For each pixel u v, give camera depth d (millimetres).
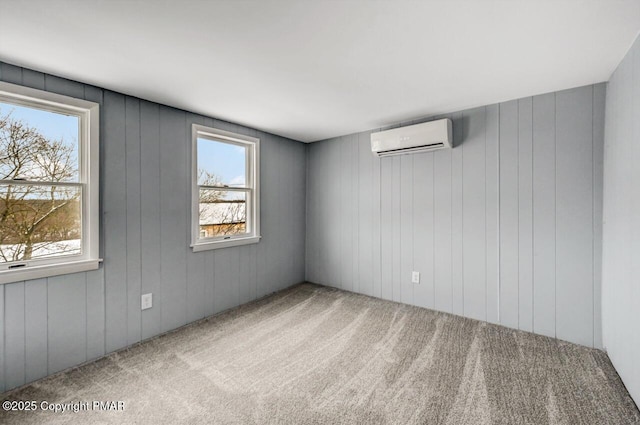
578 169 2311
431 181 3066
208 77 2072
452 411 1605
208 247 2949
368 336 2510
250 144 3453
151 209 2516
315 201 4125
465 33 1564
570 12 1385
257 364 2088
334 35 1578
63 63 1842
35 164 1969
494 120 2668
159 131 2568
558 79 2162
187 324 2779
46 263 1986
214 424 1518
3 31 1495
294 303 3344
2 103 1847
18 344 1851
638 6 1338
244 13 1382
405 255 3273
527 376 1909
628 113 1747
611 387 1781
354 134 3678
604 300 2184
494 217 2697
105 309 2236
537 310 2502
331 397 1729
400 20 1446
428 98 2535
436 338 2453
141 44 1646
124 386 1840
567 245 2363
